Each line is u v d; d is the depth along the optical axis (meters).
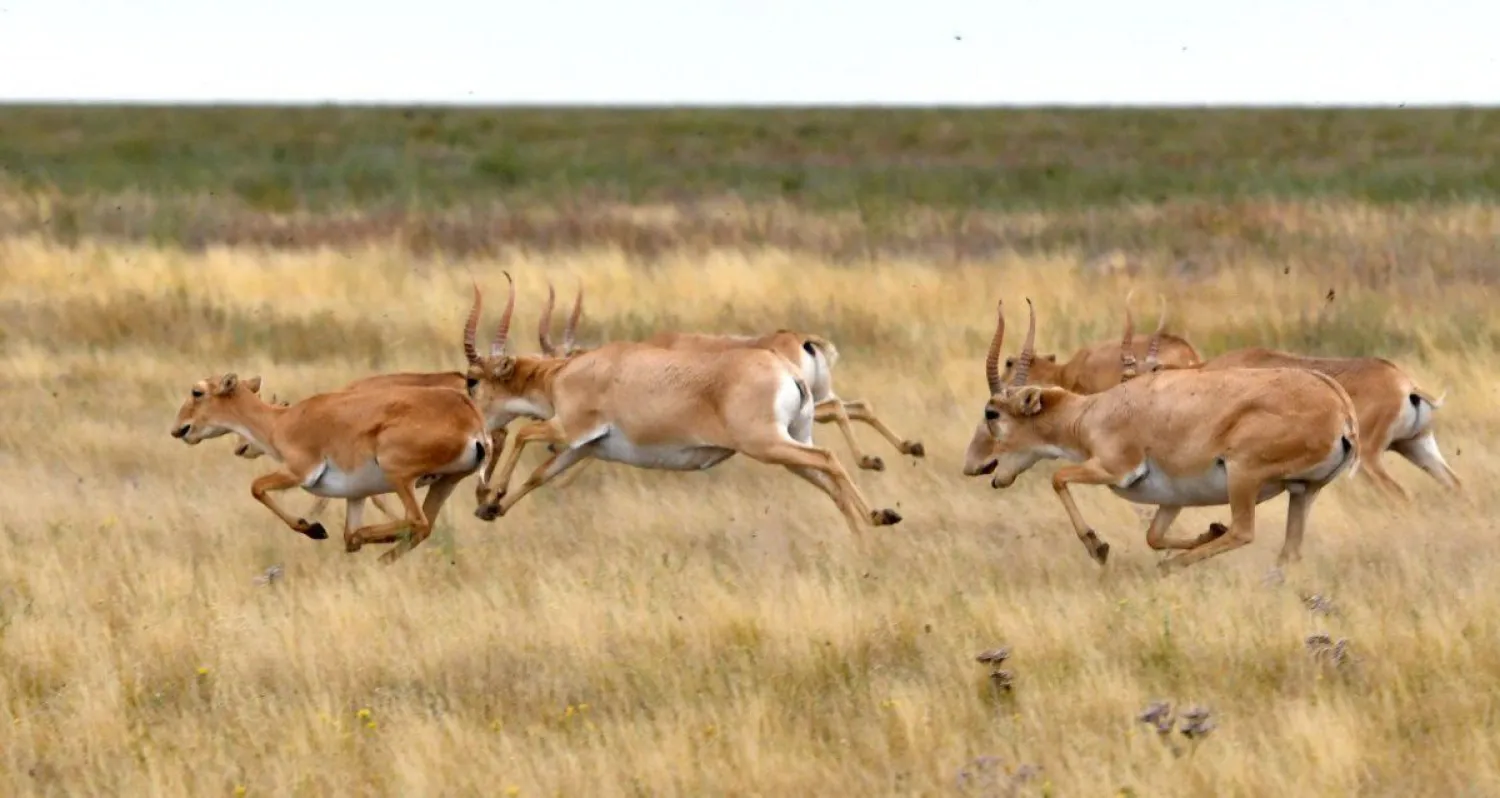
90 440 56.59
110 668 34.22
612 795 28.23
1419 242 95.06
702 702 32.12
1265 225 102.19
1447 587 38.12
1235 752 28.78
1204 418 40.47
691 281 84.56
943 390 63.50
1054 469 53.41
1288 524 41.59
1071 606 37.09
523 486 47.78
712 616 36.69
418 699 33.38
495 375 49.12
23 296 80.81
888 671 34.25
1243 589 37.97
